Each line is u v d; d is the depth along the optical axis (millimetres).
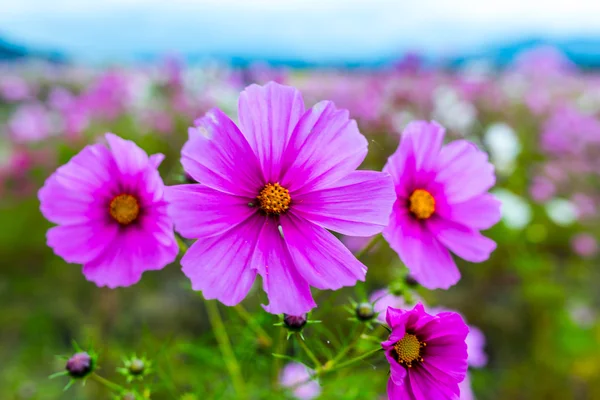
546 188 613
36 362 449
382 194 150
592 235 620
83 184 171
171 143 592
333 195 153
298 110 157
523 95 923
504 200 541
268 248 147
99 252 167
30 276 530
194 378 268
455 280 177
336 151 155
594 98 964
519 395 442
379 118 576
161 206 159
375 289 436
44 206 169
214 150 146
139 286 509
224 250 142
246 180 152
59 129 608
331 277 142
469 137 658
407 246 170
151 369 199
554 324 481
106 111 646
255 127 154
